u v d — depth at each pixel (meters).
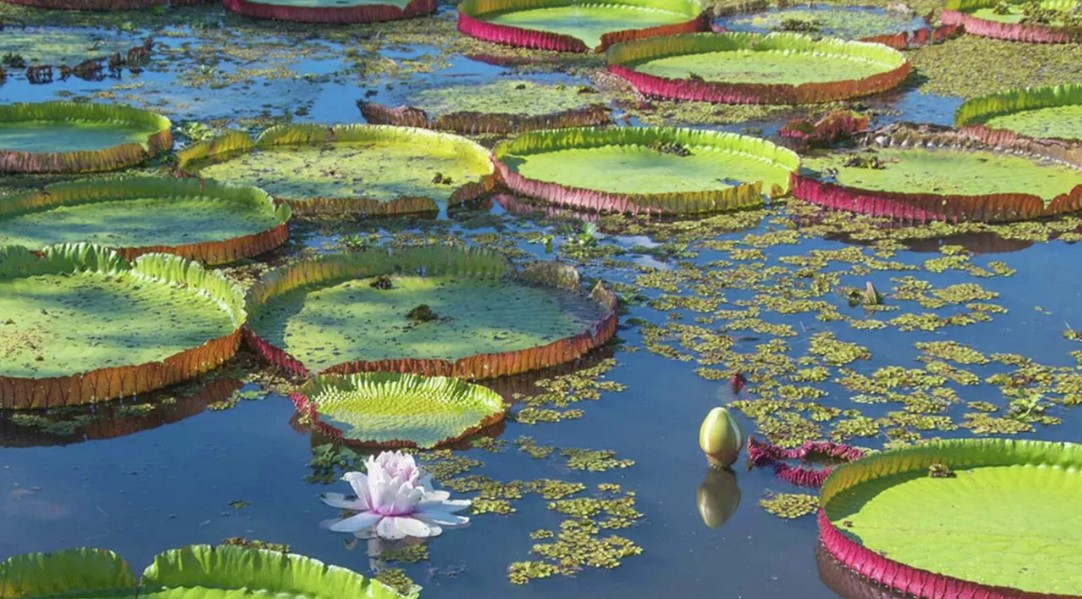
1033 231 12.03
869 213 12.43
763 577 7.03
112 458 8.21
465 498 7.73
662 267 11.17
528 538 7.36
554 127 15.10
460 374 8.99
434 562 7.12
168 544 7.32
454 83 17.17
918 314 10.24
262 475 8.02
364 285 10.30
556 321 9.79
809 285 10.80
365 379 8.78
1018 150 13.91
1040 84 17.16
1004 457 7.66
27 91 16.64
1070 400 8.90
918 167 13.50
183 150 13.46
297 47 19.12
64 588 6.39
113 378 8.79
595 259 11.34
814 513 7.62
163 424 8.59
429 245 10.59
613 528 7.47
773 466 8.11
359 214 12.29
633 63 18.16
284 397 8.91
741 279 10.92
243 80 17.23
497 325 9.66
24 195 11.83
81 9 21.34
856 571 6.93
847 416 8.71
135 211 11.95
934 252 11.52
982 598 6.52
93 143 14.17
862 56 18.20
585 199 12.55
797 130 14.40
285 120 15.39
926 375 9.25
